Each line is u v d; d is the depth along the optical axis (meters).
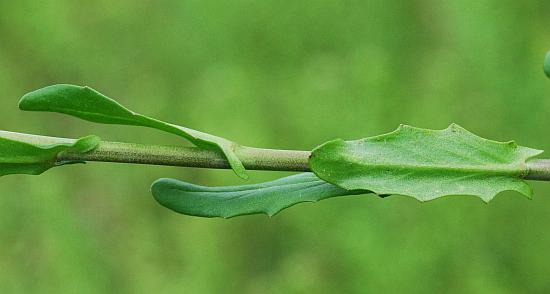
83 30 0.83
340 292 0.68
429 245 0.67
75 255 0.73
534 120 0.70
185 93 0.78
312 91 0.74
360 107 0.72
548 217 0.67
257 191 0.30
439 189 0.29
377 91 0.72
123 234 0.74
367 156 0.29
